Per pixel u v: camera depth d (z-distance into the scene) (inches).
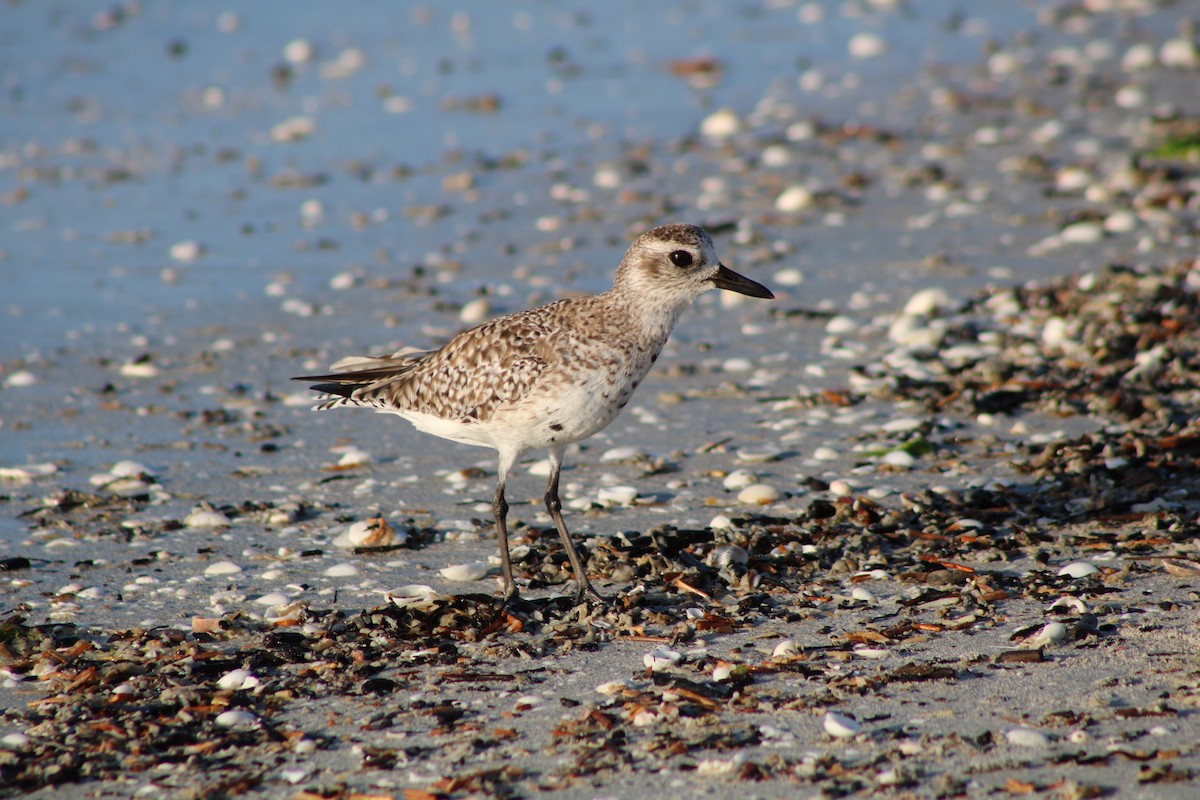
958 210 835.4
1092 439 486.9
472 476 494.9
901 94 1137.4
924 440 502.0
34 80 1254.3
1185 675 316.5
